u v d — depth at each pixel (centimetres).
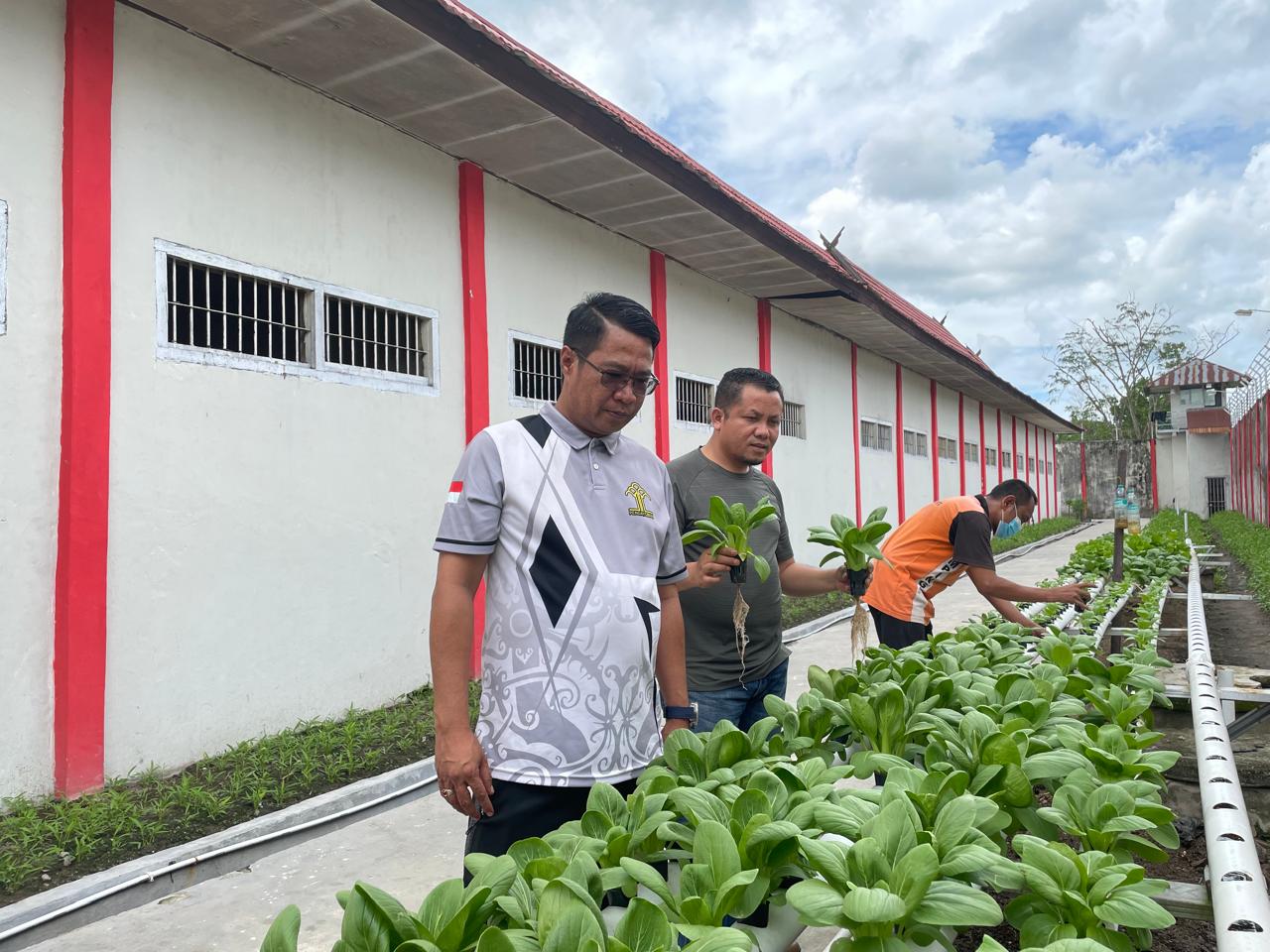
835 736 252
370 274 642
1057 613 526
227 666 532
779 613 329
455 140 688
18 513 440
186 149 521
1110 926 164
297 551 580
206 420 525
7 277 438
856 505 1559
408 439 668
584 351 221
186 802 441
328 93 611
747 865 156
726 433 325
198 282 547
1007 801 200
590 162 730
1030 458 3297
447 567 216
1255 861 173
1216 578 1233
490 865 144
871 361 1686
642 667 222
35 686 444
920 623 429
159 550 497
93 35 471
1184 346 5256
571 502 220
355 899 129
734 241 956
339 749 536
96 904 357
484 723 216
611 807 179
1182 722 394
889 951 136
